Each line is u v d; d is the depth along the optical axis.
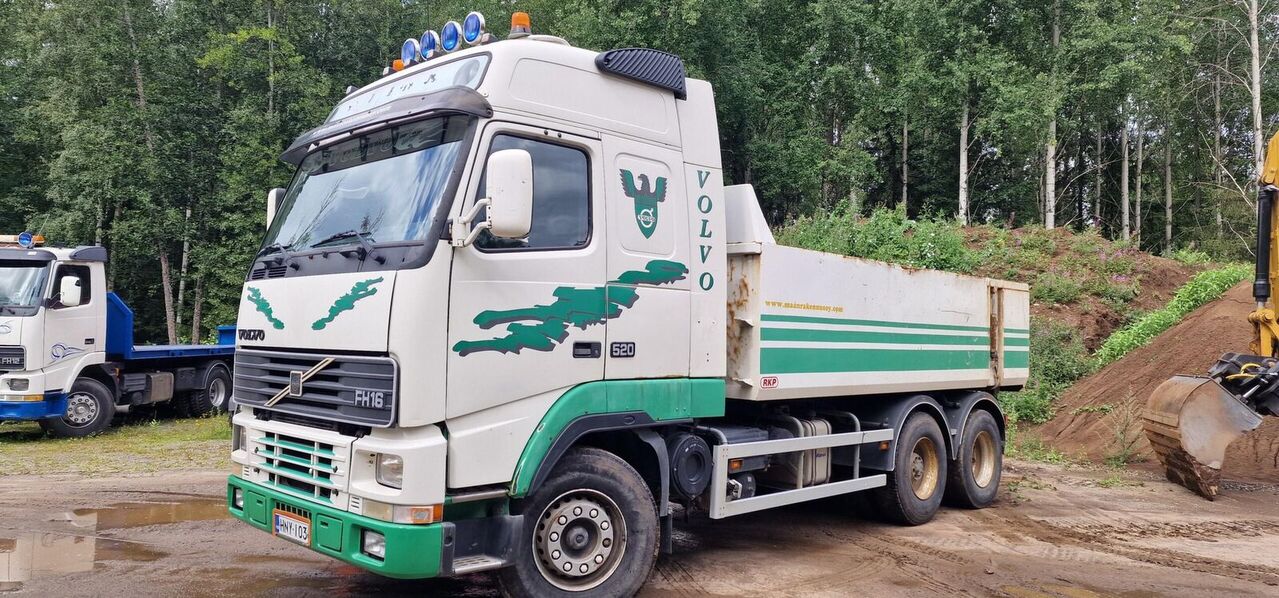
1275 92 34.12
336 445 4.39
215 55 26.08
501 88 4.61
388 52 30.78
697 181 5.61
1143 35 27.33
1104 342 16.80
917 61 28.84
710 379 5.59
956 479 8.28
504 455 4.47
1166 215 37.69
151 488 8.78
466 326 4.33
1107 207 41.00
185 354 15.55
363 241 4.53
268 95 27.62
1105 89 28.59
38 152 32.12
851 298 6.76
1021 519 8.00
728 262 6.04
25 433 13.27
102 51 27.83
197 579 5.62
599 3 27.05
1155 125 36.94
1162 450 9.55
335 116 5.61
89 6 28.19
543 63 4.84
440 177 4.42
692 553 6.55
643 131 5.30
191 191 27.88
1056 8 29.05
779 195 30.92
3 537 6.73
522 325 4.56
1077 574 6.12
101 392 13.12
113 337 13.97
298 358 4.68
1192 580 6.00
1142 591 5.73
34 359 11.95
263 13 28.69
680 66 5.59
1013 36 30.36
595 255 4.92
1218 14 31.33
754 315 5.86
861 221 19.98
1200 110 34.88
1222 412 9.05
